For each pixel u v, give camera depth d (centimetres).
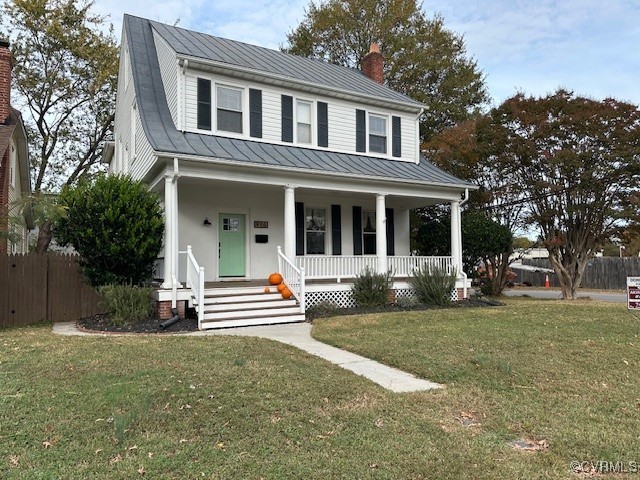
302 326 1024
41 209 1134
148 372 554
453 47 2728
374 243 1666
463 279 1498
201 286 993
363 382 543
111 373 551
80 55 2328
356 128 1552
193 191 1338
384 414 438
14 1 2159
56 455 341
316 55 2844
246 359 637
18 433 378
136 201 1066
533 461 345
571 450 364
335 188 1310
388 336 834
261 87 1375
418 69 2627
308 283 1330
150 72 1422
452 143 1989
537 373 586
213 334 896
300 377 552
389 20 2667
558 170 1658
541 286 3244
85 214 1021
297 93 1442
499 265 2003
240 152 1209
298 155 1344
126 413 416
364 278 1316
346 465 332
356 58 2778
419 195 1461
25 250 1978
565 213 1716
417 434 391
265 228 1450
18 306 1123
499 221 1975
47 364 598
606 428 410
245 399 464
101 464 328
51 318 1155
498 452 359
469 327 933
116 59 2398
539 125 1658
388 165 1532
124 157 1672
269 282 1246
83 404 443
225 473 317
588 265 2911
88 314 1196
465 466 334
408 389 525
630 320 1037
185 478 310
